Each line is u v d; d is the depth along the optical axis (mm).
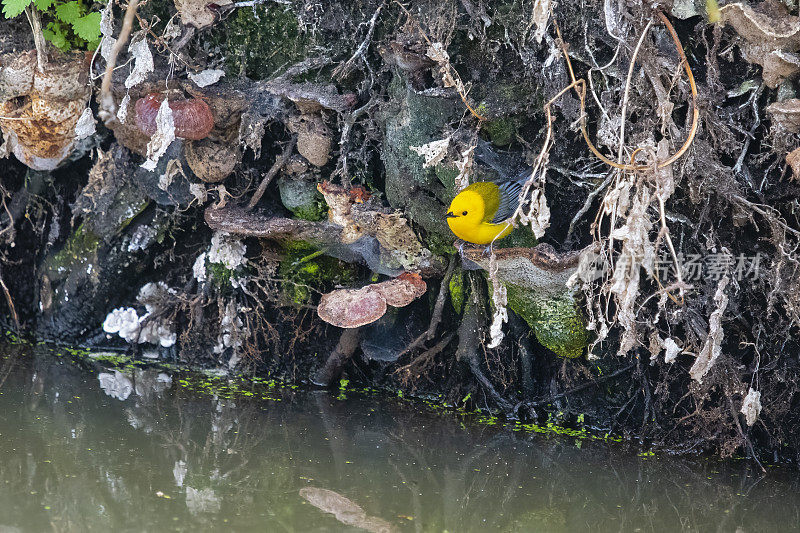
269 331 11406
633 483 8453
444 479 8180
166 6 10258
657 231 9336
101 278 11664
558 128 9383
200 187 10750
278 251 10961
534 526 7242
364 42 9898
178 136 9625
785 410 9273
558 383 10320
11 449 7977
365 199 10062
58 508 6824
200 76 10070
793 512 7855
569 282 7410
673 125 8531
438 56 8586
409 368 10914
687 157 8695
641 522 7469
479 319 10375
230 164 10328
